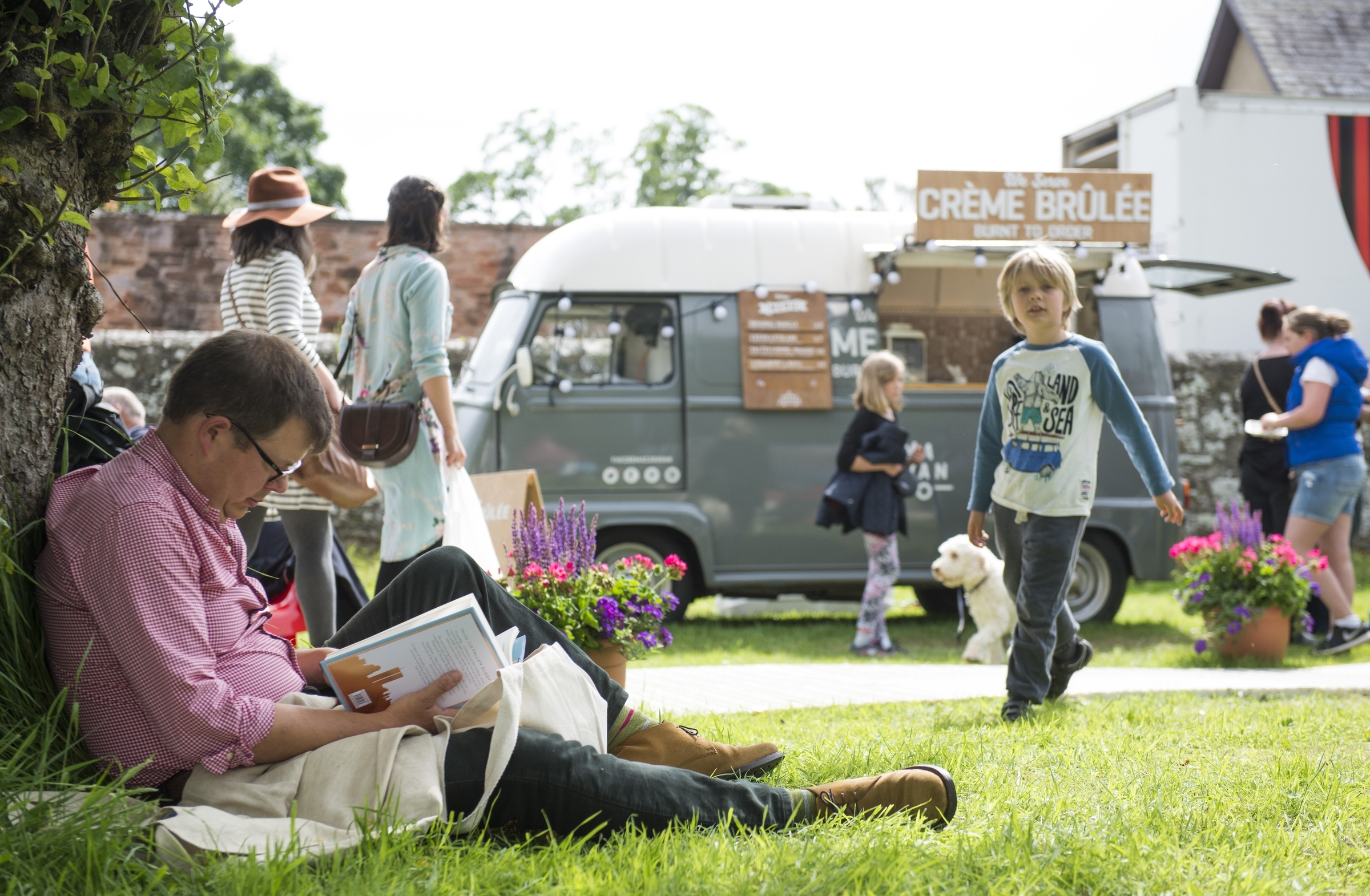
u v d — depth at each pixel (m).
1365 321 11.88
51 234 2.27
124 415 5.50
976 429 8.73
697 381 8.30
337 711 2.22
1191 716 4.12
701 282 8.40
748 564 8.31
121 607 2.03
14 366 2.22
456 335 14.29
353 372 4.92
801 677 5.68
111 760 2.10
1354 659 6.79
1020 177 8.16
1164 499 4.28
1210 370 11.98
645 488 8.20
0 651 2.07
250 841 1.96
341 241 14.02
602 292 8.27
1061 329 4.40
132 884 1.83
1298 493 7.30
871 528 7.42
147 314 13.64
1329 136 11.82
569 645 2.65
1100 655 7.32
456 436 4.38
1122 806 2.57
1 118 2.16
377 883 1.85
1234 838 2.33
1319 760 3.14
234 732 2.07
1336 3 20.66
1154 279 11.60
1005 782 2.86
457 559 2.60
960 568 7.18
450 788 2.15
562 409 8.10
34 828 1.90
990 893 1.91
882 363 7.49
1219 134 11.69
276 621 5.09
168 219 13.66
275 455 2.17
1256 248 11.77
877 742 3.34
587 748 2.25
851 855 2.04
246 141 28.77
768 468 8.35
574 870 1.95
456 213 35.25
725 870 1.97
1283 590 6.44
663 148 35.31
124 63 2.30
